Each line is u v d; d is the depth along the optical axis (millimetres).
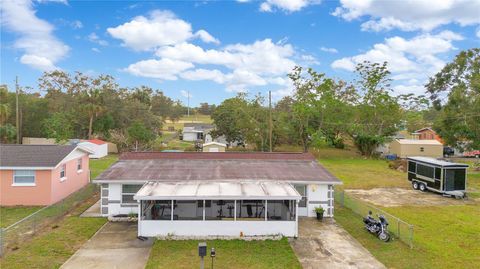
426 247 15180
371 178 33062
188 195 15594
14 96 53156
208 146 46906
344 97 53406
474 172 38062
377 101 50625
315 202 19578
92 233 16266
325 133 51062
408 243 15477
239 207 19281
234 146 59969
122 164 21516
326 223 18438
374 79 51156
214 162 22469
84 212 19641
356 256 14031
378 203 23484
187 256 13719
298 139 52719
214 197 15562
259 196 15633
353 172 36625
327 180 19250
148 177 18719
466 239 16375
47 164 20516
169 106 106500
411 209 21859
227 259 13500
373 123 52031
